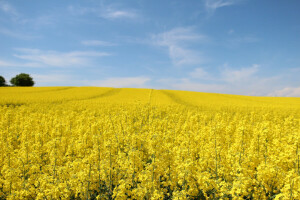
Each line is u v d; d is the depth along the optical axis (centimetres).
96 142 846
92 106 3000
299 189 464
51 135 1169
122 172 663
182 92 7244
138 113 1862
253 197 577
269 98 6531
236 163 639
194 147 930
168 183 607
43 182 574
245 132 848
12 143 1081
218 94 7306
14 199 559
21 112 2056
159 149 689
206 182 552
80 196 601
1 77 11531
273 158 669
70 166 702
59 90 6469
